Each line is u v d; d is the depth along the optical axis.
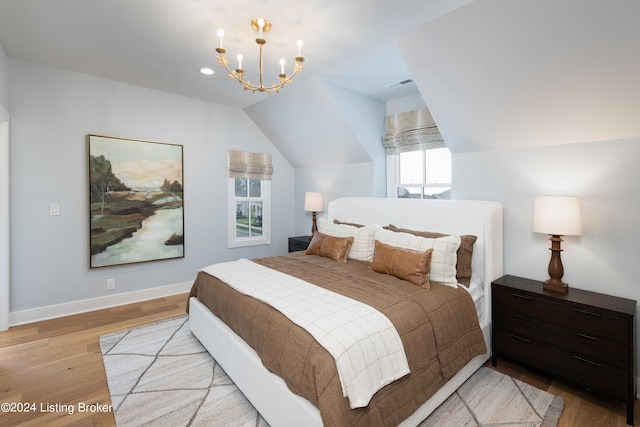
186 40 2.56
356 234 3.13
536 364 2.19
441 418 1.82
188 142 4.10
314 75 3.27
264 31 2.39
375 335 1.57
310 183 4.99
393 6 2.07
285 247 5.25
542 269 2.55
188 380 2.21
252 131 4.74
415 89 3.64
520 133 2.58
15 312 3.05
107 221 3.51
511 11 1.95
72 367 2.35
